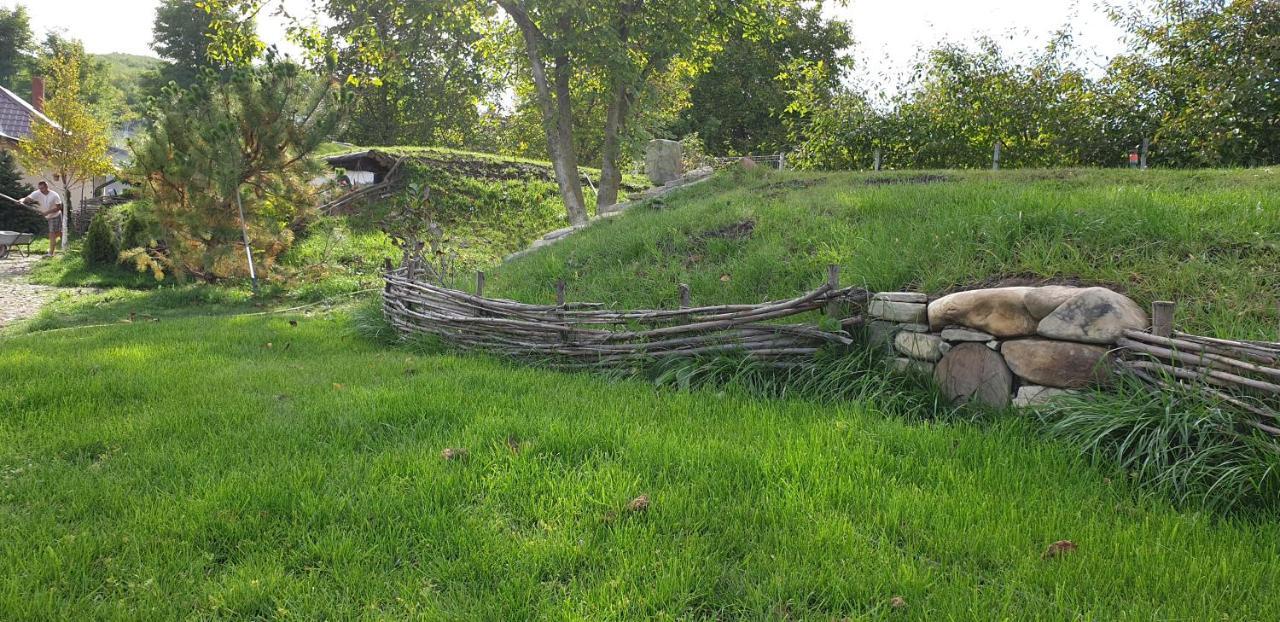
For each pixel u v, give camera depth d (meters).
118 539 2.59
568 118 14.88
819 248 6.05
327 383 4.85
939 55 12.59
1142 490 2.98
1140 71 11.38
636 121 15.80
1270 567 2.34
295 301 11.62
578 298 6.64
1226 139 9.99
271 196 12.68
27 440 3.67
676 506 2.81
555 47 14.03
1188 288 4.05
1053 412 3.62
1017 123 12.05
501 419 3.81
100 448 3.59
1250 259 4.24
